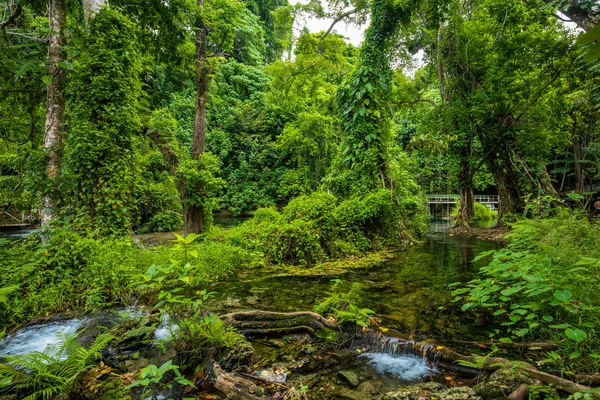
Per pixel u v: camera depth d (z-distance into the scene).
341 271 5.88
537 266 2.83
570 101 12.48
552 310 2.76
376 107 10.05
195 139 10.48
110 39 6.18
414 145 12.01
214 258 5.99
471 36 11.28
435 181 26.47
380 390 2.17
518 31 10.84
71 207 5.68
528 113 11.43
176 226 16.48
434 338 2.85
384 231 9.06
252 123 28.30
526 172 11.98
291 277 5.48
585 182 20.17
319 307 3.51
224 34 11.37
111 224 5.76
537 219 4.82
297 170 25.64
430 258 7.13
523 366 2.09
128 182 6.20
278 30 13.10
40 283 4.13
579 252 3.17
